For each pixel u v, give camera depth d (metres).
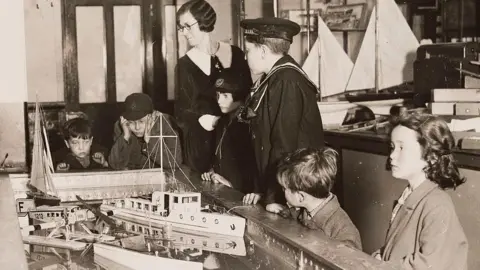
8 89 3.56
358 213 3.95
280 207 2.19
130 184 3.21
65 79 4.83
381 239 3.75
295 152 2.04
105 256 1.88
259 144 2.47
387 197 3.64
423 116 1.87
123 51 4.91
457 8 4.89
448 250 1.74
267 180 2.43
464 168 2.98
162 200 2.33
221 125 3.61
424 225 1.78
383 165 3.65
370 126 4.17
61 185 3.11
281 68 2.43
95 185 3.15
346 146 4.05
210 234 2.10
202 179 3.07
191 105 4.16
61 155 3.89
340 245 1.68
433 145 1.82
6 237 1.85
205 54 4.28
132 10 4.89
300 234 1.83
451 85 3.95
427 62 4.11
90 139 3.92
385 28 4.98
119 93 4.93
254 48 2.48
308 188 1.96
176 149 3.83
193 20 4.28
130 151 3.88
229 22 4.67
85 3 4.82
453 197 3.06
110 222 2.34
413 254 1.76
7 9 3.56
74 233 2.17
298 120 2.40
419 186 1.85
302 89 2.42
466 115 3.61
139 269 1.74
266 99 2.43
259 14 4.80
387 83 5.02
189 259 1.78
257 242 1.96
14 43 3.59
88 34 4.87
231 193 2.66
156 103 4.93
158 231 2.17
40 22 4.75
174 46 4.93
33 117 4.62
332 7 5.09
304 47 5.08
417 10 5.12
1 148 3.52
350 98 4.75
